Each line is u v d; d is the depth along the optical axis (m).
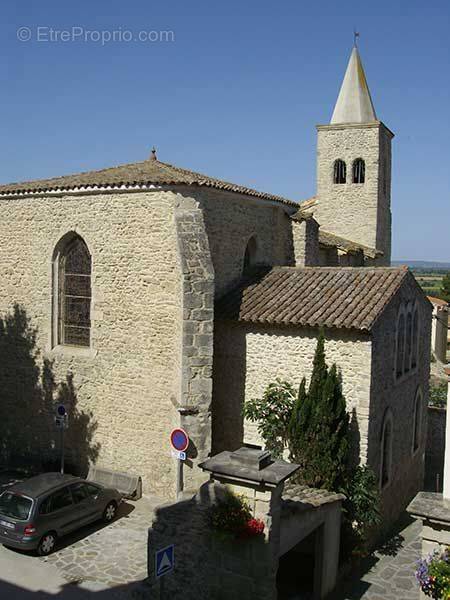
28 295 18.48
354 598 12.20
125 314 16.58
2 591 11.18
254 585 9.67
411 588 12.72
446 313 33.75
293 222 20.88
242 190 18.11
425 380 20.25
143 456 16.45
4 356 19.03
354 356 14.33
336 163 33.44
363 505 13.70
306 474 13.67
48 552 12.77
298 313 15.32
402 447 17.75
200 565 10.33
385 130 33.56
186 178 15.86
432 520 8.63
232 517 9.56
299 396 14.19
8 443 19.08
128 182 15.94
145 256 16.14
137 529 14.22
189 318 14.59
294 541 10.75
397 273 16.48
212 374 15.76
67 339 18.23
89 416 17.39
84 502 13.77
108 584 11.62
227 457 10.21
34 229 18.23
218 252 17.25
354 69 33.81
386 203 34.53
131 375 16.58
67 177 19.48
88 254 17.55
